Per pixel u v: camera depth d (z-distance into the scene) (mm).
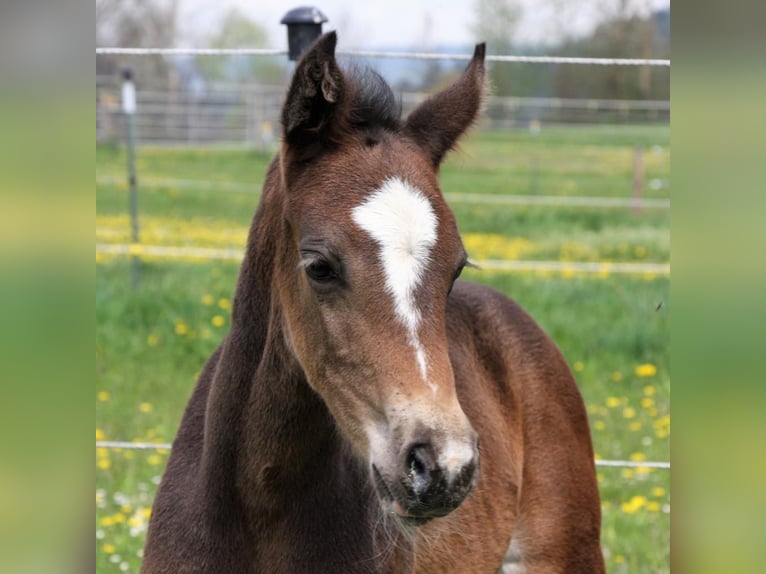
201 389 3291
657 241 11734
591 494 4121
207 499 2965
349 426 2643
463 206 13984
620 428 6633
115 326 8188
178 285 9141
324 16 4848
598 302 9023
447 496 2400
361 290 2531
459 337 3805
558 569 4004
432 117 2969
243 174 16875
